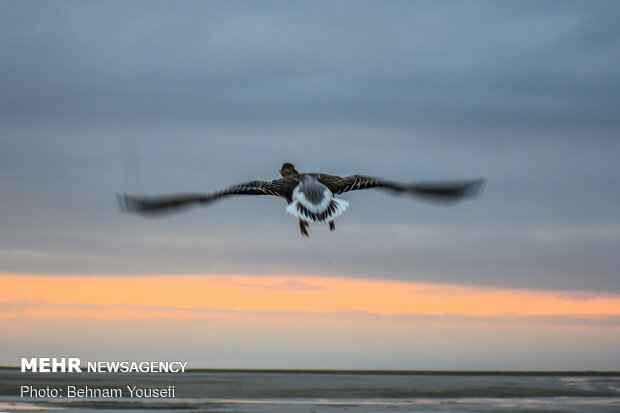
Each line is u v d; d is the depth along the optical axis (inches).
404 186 515.2
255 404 1851.6
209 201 482.9
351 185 545.0
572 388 2252.7
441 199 496.1
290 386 2218.3
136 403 1844.2
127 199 448.5
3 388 2058.3
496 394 2106.3
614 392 2174.0
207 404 1839.3
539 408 1838.1
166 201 458.9
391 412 1738.4
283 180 546.3
